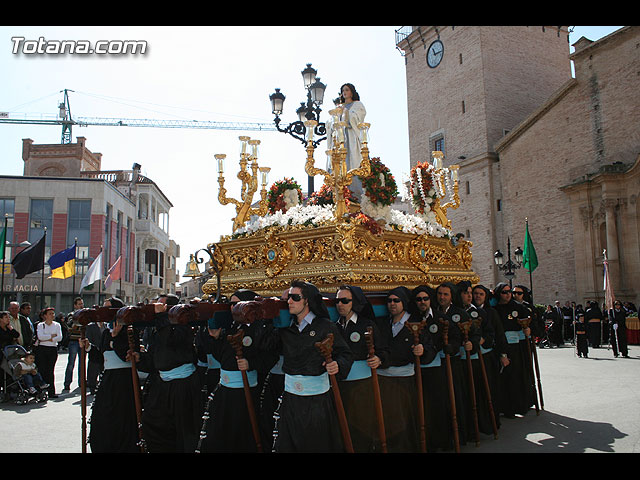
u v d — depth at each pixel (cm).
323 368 489
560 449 659
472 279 932
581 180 3108
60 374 1667
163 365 577
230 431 541
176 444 592
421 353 582
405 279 724
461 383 705
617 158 3050
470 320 691
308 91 1372
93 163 4894
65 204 3431
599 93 3169
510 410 856
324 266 663
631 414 859
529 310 920
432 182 936
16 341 1196
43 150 4400
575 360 1723
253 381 557
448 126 4094
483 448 671
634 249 2859
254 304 480
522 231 3559
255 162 889
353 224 654
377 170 752
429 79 4303
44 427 872
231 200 866
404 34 4550
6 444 749
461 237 960
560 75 4231
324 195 914
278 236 730
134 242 4194
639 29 2981
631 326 2272
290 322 516
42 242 1853
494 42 3912
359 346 554
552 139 3412
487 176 3759
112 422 610
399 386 597
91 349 685
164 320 589
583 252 3120
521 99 3972
